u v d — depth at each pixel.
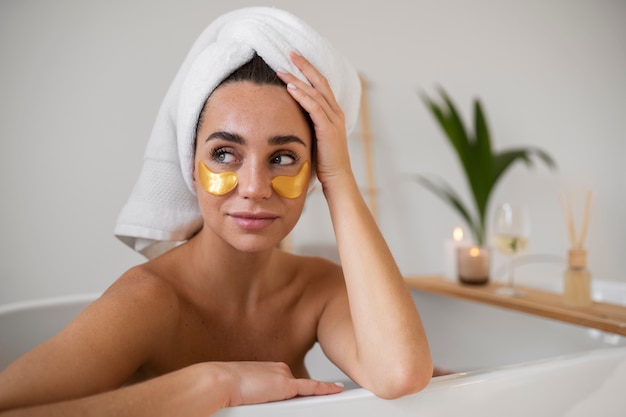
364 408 0.61
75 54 2.12
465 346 1.53
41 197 2.07
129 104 2.19
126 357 0.67
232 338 0.86
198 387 0.57
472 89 2.82
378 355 0.66
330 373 1.37
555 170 3.00
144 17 2.21
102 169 2.15
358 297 0.71
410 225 2.65
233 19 0.79
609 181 3.14
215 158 0.70
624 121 3.21
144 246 0.94
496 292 1.36
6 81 2.03
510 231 1.36
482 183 2.28
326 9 2.50
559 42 3.04
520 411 0.69
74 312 1.24
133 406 0.54
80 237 2.12
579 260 1.19
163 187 0.88
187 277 0.84
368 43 2.59
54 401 0.57
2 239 2.02
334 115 0.76
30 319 1.17
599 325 1.04
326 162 0.77
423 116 2.69
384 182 2.61
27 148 2.06
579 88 3.09
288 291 0.91
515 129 2.91
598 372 0.75
